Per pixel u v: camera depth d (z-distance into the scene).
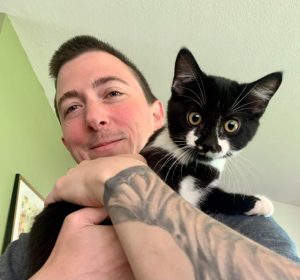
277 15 1.68
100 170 0.56
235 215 0.87
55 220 0.72
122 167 0.55
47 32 1.78
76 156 0.89
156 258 0.41
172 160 0.97
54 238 0.71
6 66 1.62
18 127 1.72
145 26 1.74
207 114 1.08
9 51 1.67
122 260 0.50
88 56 0.95
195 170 0.98
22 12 1.67
